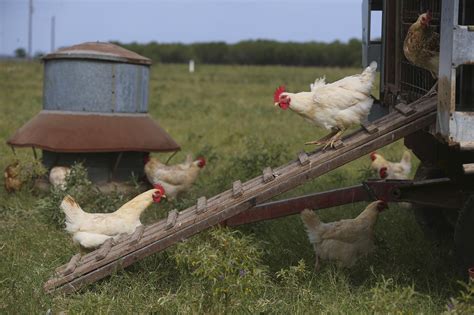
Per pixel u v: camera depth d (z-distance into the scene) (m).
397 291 5.17
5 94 26.75
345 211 8.78
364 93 6.00
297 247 7.34
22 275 5.99
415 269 6.52
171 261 6.36
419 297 5.70
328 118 6.02
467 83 6.61
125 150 9.70
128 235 6.32
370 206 6.67
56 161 10.04
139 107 10.25
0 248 7.00
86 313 5.27
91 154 9.94
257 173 10.37
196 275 5.72
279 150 11.93
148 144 9.88
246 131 17.59
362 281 6.29
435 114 5.62
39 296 5.51
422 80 7.06
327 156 5.81
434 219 7.76
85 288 5.81
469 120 5.00
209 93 31.16
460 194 6.54
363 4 8.90
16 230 7.82
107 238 6.48
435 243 7.51
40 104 22.94
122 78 9.97
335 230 6.51
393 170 10.22
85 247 6.59
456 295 5.82
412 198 6.66
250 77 42.38
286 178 5.80
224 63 62.59
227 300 5.30
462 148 5.00
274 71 48.72
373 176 10.51
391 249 7.05
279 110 23.31
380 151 14.23
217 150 14.28
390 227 8.14
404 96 7.18
